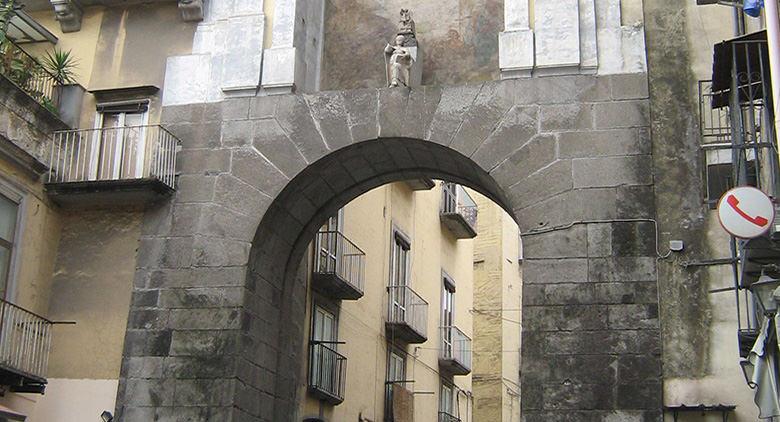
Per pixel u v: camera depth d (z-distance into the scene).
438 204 32.41
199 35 19.94
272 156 18.64
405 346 28.44
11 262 17.86
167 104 19.42
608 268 16.52
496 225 39.50
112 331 18.30
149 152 19.12
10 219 18.00
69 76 20.27
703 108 17.17
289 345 20.20
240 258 18.14
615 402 15.77
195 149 18.98
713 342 15.86
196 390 17.41
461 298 34.03
